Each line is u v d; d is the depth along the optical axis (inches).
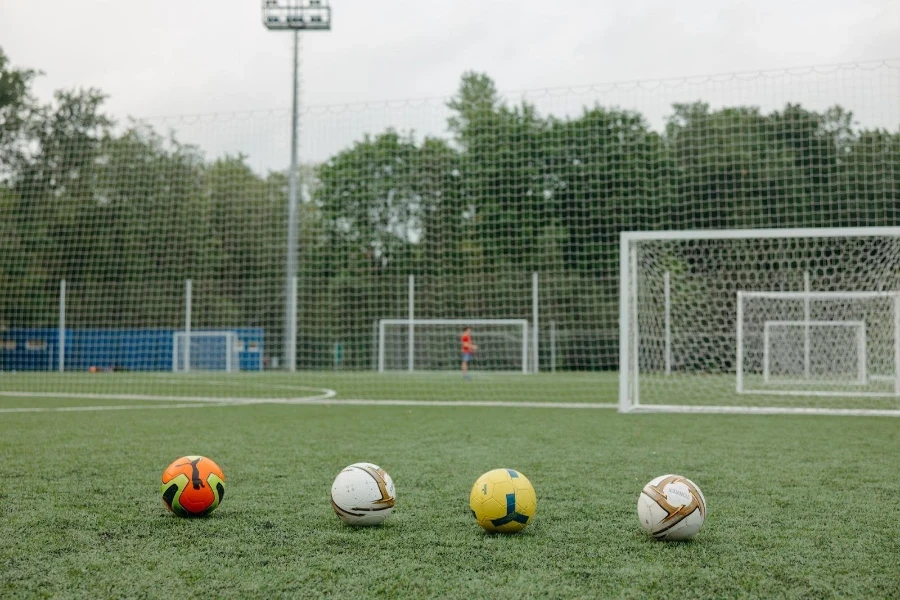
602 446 268.8
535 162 927.7
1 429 324.2
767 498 174.2
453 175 999.0
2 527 146.0
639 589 107.9
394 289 1014.4
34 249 1015.0
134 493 181.0
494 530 138.6
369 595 105.3
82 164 1023.0
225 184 1036.5
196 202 1038.4
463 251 959.0
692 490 134.3
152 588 108.7
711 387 636.7
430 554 125.8
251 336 1028.5
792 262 804.6
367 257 1034.1
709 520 151.6
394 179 1035.9
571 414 404.5
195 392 604.4
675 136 864.3
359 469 147.4
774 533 140.6
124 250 1027.3
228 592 106.9
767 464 226.7
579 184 911.7
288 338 871.1
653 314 559.8
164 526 146.4
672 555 125.3
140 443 277.7
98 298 1033.5
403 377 842.8
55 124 1164.5
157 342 1037.8
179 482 151.9
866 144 778.2
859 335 652.7
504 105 960.9
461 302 966.4
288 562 121.3
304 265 1034.1
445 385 700.0
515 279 941.8
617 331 912.3
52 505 166.9
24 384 706.2
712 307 784.9
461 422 358.3
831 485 191.2
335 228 1046.4
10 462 231.5
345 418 378.9
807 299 645.3
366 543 133.3
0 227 998.4
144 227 1029.8
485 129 956.0
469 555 125.3
